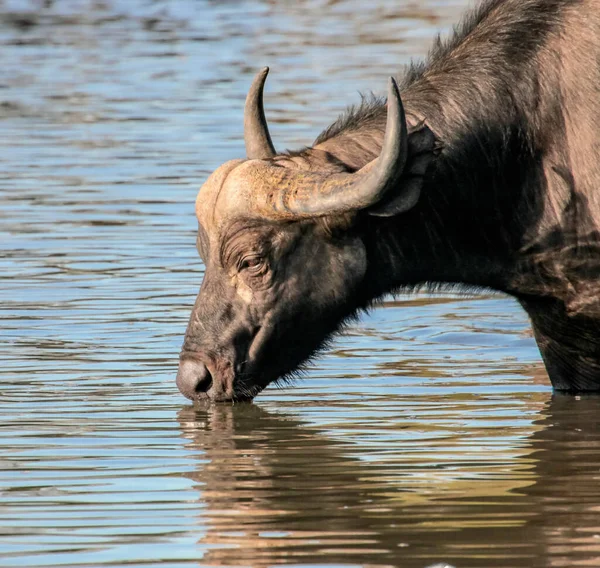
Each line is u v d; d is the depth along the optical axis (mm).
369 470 29828
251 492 28344
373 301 35844
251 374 34219
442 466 30188
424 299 49844
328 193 32406
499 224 35500
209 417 34406
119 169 70438
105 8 145125
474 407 35594
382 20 132125
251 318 33969
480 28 36875
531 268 35844
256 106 35906
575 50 35188
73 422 33938
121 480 29234
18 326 43875
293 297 33938
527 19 36062
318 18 135500
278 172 33438
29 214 60781
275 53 112312
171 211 61406
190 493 28328
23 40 122375
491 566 24125
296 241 33750
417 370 39719
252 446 31844
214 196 33875
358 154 34469
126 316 45219
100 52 114938
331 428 33438
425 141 32438
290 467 30141
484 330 44938
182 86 97188
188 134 79750
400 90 36500
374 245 34688
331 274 34031
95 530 26078
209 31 127250
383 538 25547
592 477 29266
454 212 35188
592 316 36188
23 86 98250
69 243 55656
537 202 35312
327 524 26375
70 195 64625
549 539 25438
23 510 27266
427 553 24734
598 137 34750
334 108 85875
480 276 36125
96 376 38375
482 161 35094
